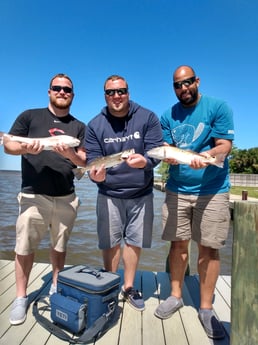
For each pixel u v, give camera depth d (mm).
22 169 3080
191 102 2936
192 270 6227
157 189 35781
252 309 1870
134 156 2805
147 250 8656
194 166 2752
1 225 11266
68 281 2713
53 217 3111
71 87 3160
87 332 2494
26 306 2895
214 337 2557
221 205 2811
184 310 3061
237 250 1929
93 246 9000
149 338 2564
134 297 3104
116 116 3068
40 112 3182
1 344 2428
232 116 2879
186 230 3025
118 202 3141
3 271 3988
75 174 3051
